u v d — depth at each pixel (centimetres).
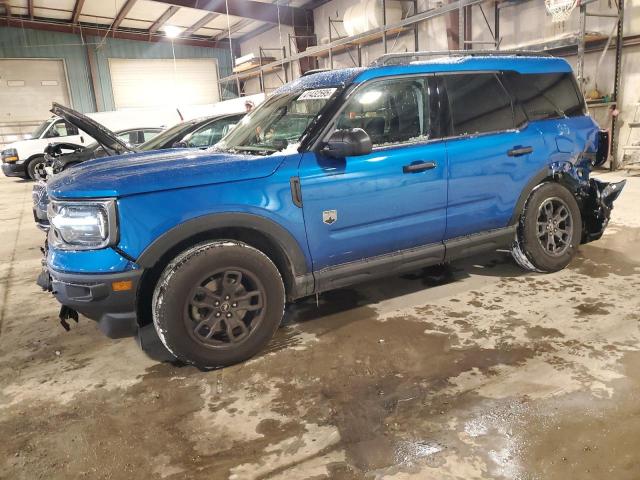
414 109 313
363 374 256
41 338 331
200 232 255
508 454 190
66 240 248
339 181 281
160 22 1845
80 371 281
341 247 290
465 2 848
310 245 281
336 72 323
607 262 402
